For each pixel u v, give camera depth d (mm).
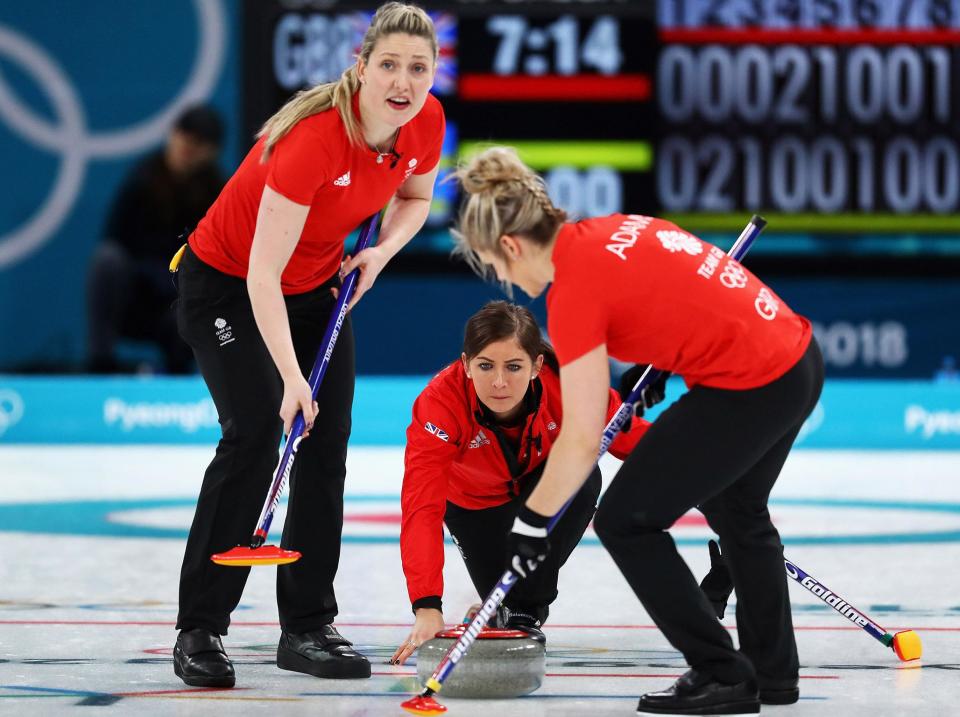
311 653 12250
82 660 12742
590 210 37719
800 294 38156
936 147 37469
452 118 37781
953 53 37250
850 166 37594
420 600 11805
